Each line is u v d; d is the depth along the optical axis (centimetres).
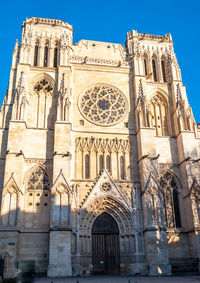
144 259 4797
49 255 4419
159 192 5069
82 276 4444
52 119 5478
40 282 3366
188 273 4769
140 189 5219
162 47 6631
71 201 4894
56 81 5741
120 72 6156
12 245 4397
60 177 4841
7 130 5306
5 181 4697
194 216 5050
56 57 6097
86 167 5344
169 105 6075
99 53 6369
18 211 4588
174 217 5241
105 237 4991
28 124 5381
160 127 5962
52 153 5194
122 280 3675
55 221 4606
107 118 5725
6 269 4253
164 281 3503
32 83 5675
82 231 4816
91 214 4950
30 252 4591
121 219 5034
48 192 4984
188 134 5606
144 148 5353
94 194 5009
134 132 5681
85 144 5444
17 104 5241
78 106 5694
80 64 6016
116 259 4894
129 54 6366
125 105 5909
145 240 4869
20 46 6141
